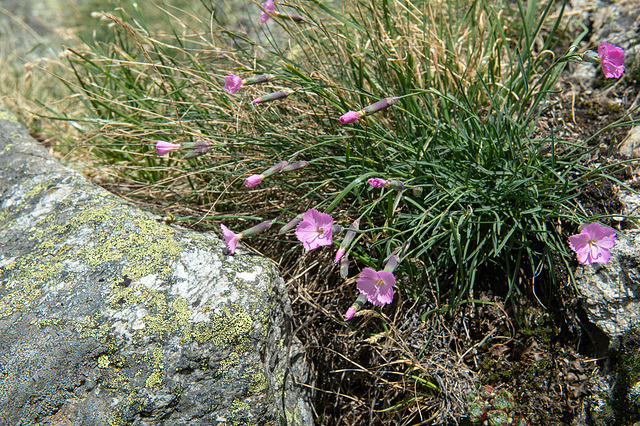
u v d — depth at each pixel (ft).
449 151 1.31
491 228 1.24
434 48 1.38
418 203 1.26
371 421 1.25
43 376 1.04
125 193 1.50
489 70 1.42
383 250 1.23
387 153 1.31
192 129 1.37
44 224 1.24
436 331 1.25
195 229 1.36
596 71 1.50
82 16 2.66
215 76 1.40
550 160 1.27
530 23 1.43
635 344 1.17
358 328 1.29
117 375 1.05
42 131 1.69
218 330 1.08
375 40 1.35
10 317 1.09
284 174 1.35
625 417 1.15
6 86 1.93
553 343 1.22
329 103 1.38
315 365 1.32
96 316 1.08
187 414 1.07
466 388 1.20
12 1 2.76
